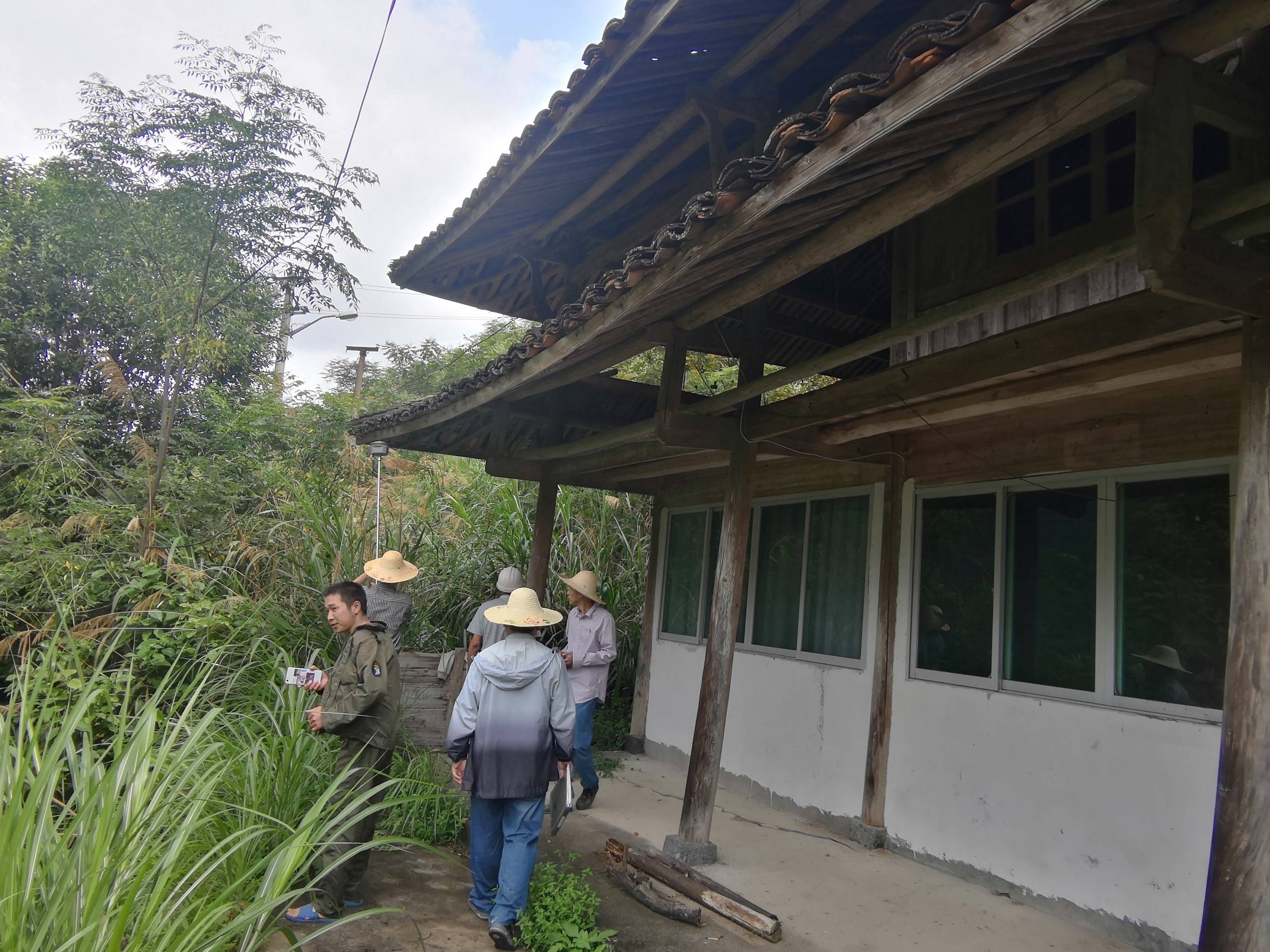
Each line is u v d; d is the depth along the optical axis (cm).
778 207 239
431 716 530
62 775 344
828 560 597
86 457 804
